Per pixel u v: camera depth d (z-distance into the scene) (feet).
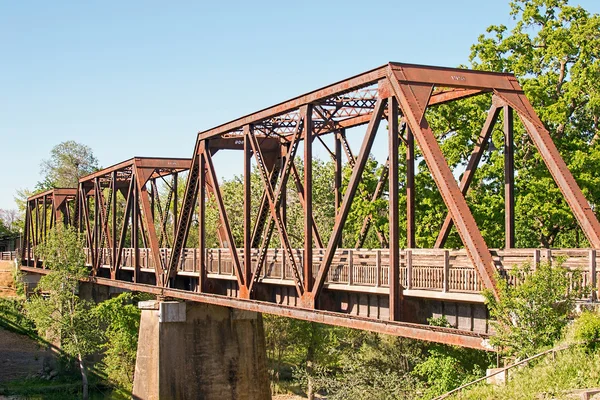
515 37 129.18
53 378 194.70
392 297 67.56
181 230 126.31
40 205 293.43
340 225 75.97
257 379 131.85
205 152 112.27
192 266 124.47
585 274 57.26
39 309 184.85
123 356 181.98
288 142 120.16
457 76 71.00
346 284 79.20
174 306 126.31
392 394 118.73
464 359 109.09
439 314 67.15
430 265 66.23
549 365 53.98
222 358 129.39
